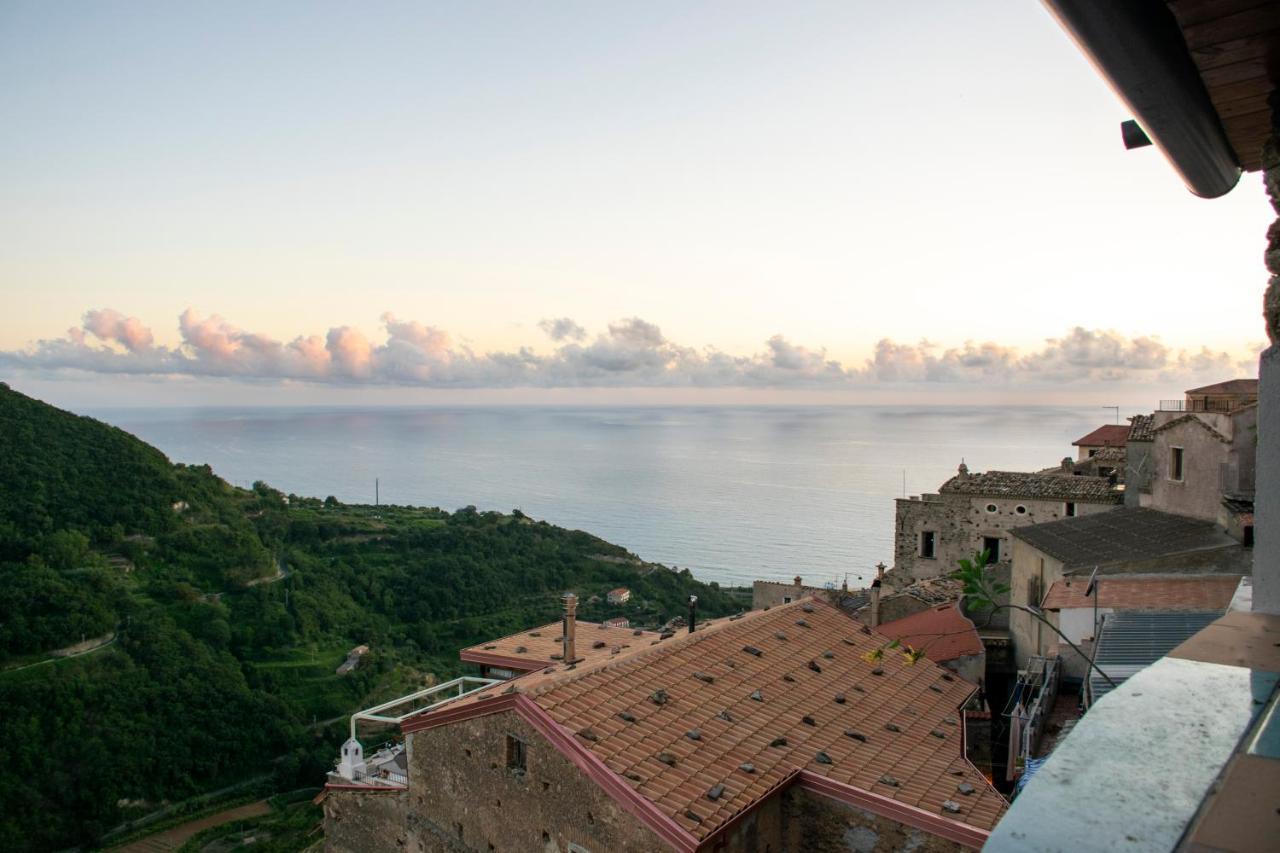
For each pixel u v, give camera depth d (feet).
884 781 47.34
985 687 94.94
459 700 60.90
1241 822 7.21
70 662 207.51
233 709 208.03
